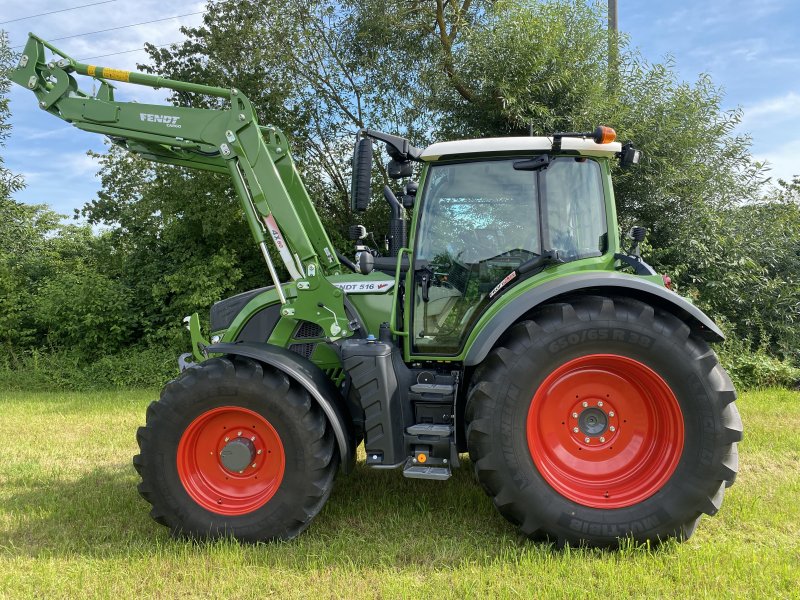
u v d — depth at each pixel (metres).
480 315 3.51
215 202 9.73
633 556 2.93
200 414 3.24
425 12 10.82
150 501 3.28
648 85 9.45
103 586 2.79
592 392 3.17
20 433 6.08
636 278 3.11
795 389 7.71
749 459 4.63
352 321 3.70
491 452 3.05
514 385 3.04
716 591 2.60
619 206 9.45
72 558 3.11
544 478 3.05
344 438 3.26
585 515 3.00
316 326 3.85
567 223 3.50
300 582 2.78
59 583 2.82
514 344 3.08
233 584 2.77
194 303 9.43
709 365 2.97
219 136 3.71
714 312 8.88
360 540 3.21
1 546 3.28
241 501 3.29
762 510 3.52
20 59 3.89
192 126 3.76
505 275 3.50
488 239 3.53
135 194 10.91
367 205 3.53
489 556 3.01
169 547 3.17
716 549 2.95
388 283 3.80
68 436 5.95
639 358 3.01
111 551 3.17
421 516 3.54
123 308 9.88
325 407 3.20
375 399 3.27
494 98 9.41
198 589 2.77
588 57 9.36
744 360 7.91
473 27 10.20
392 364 3.38
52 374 9.38
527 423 3.05
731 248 8.85
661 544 2.98
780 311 8.70
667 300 3.04
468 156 3.52
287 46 10.48
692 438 2.96
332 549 3.08
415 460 3.32
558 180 3.51
